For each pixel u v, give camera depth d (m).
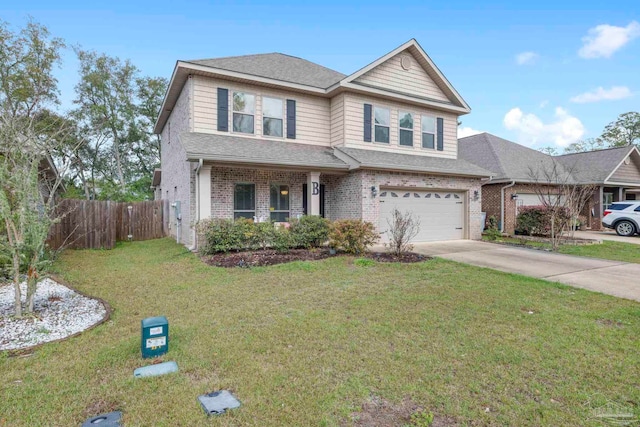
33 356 3.68
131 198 23.98
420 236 13.02
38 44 19.52
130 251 11.32
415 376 3.27
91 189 28.94
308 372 3.34
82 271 8.03
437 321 4.71
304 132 13.16
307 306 5.37
